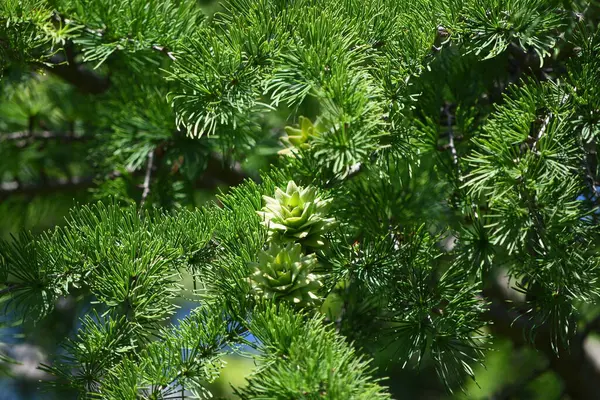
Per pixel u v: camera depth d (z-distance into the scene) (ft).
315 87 2.72
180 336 2.60
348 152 2.67
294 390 2.42
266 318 2.53
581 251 2.68
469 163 2.77
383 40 2.84
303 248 2.67
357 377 2.46
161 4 2.91
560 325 2.69
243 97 2.75
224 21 2.88
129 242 2.67
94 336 2.63
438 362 2.72
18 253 2.68
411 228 2.86
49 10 2.87
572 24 2.82
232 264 2.63
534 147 2.68
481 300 2.75
